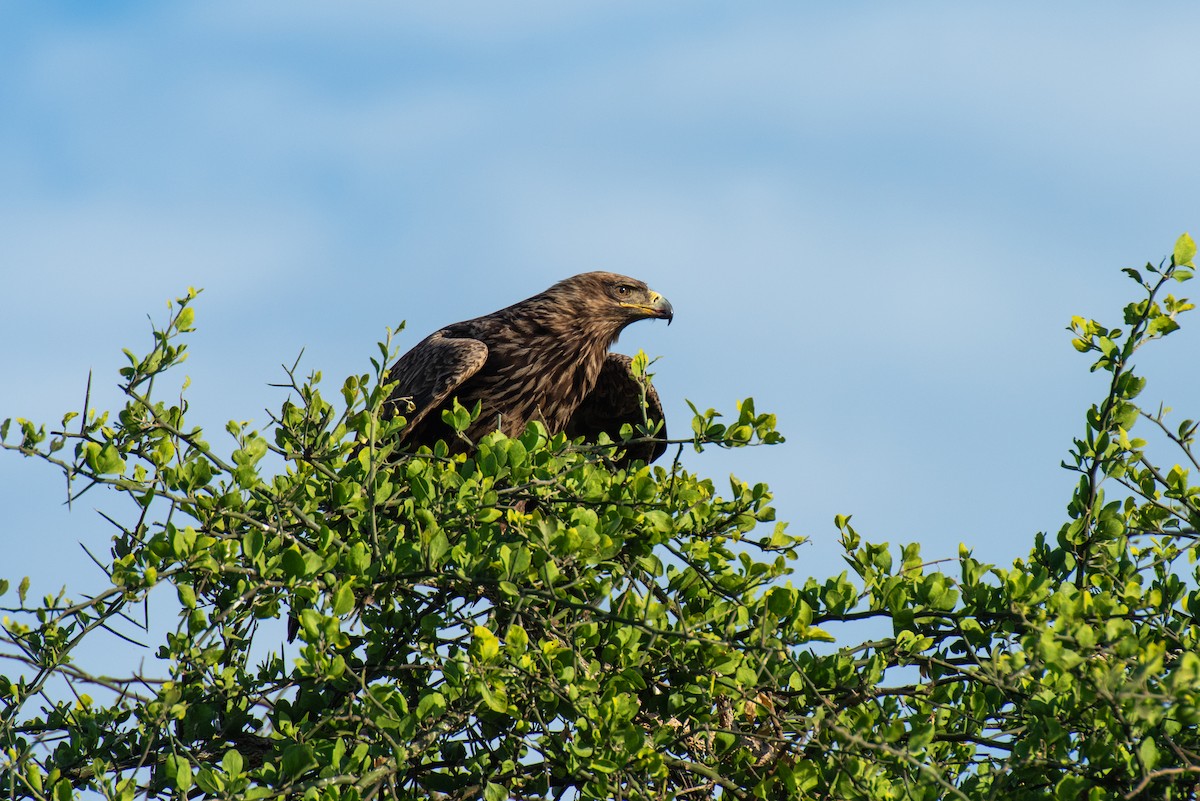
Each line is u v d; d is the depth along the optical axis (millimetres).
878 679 10242
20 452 9781
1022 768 9312
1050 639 8328
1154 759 8164
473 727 10375
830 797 9453
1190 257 10664
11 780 9609
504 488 11164
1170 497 11414
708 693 10305
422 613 10758
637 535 10805
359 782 9070
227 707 10625
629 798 9211
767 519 11219
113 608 9953
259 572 9938
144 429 10391
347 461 11875
